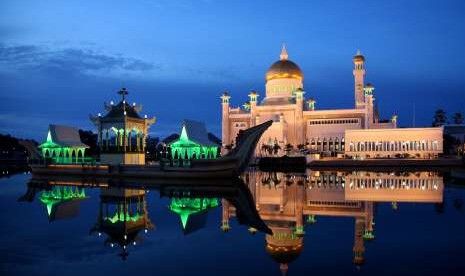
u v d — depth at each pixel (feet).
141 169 194.59
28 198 128.47
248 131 182.19
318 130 394.32
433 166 297.12
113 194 139.64
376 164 304.71
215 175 183.62
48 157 222.89
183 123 207.41
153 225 83.30
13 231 76.79
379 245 63.93
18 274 50.24
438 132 335.06
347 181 187.42
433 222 83.87
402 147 342.85
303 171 269.44
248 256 58.39
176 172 187.01
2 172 282.36
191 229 79.25
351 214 96.53
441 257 56.29
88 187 164.96
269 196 132.98
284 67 426.92
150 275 49.29
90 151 450.71
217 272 50.49
